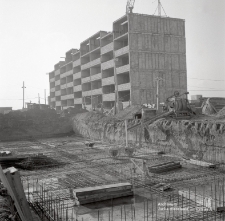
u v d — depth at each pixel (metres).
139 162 25.62
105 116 50.97
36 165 25.31
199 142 27.00
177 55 58.28
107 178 20.31
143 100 54.97
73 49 86.06
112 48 61.03
